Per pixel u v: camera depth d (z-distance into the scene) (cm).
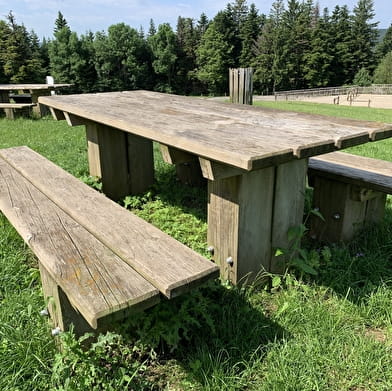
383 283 211
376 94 3181
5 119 867
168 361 167
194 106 315
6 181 262
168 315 170
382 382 155
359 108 1652
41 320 180
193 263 148
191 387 153
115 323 167
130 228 180
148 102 346
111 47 3497
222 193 209
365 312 192
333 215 266
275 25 4222
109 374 157
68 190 236
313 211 249
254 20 4288
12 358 158
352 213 266
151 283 139
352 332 180
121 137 364
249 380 156
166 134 198
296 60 4150
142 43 3750
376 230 273
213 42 3978
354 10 4412
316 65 4131
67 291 135
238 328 179
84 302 127
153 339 166
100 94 426
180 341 177
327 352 168
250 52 4209
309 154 174
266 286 219
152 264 147
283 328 182
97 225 183
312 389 150
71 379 146
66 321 162
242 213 203
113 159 364
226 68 4066
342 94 3262
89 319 122
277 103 1917
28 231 180
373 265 233
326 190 267
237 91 509
